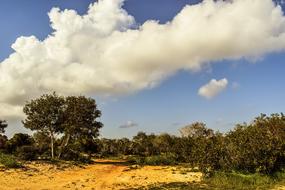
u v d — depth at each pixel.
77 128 53.66
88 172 36.84
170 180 28.50
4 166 33.91
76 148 69.94
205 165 28.44
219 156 28.25
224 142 28.64
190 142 47.03
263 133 28.12
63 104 53.22
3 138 56.81
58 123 51.84
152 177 31.00
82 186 26.17
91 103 54.94
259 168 25.98
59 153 50.31
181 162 49.12
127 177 31.50
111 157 73.88
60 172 35.31
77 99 54.22
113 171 38.47
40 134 54.81
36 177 30.38
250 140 27.11
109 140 87.94
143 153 82.81
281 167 26.55
